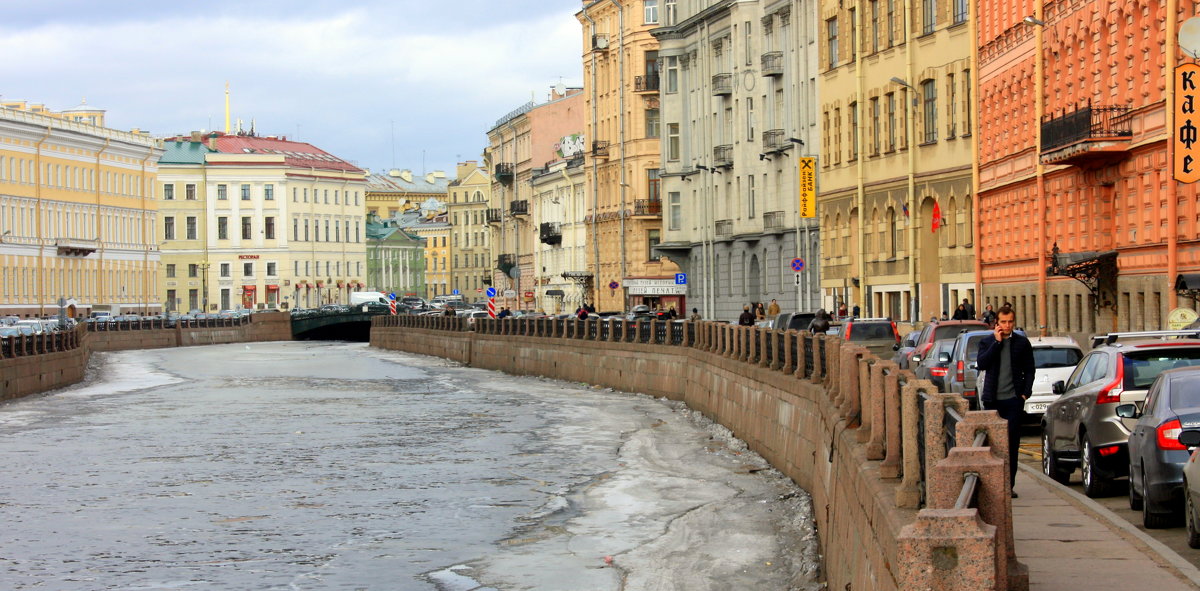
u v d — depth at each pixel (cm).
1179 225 4350
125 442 4284
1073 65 5225
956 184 6638
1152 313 4597
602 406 5456
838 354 2650
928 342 4097
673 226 10812
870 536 1509
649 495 3139
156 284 17212
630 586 2250
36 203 14338
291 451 4022
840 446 2133
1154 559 1506
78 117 17700
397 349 11788
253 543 2609
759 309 7581
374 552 2523
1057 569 1459
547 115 15688
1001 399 1934
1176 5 4200
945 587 951
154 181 17138
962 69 6538
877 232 7431
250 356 11088
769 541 2592
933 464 1167
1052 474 2445
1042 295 5641
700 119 10188
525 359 7912
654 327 5938
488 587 2247
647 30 11775
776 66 8756
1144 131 4588
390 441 4278
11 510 2983
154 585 2269
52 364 6919
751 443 3878
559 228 14525
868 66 7462
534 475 3488
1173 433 1839
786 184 8725
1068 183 5347
